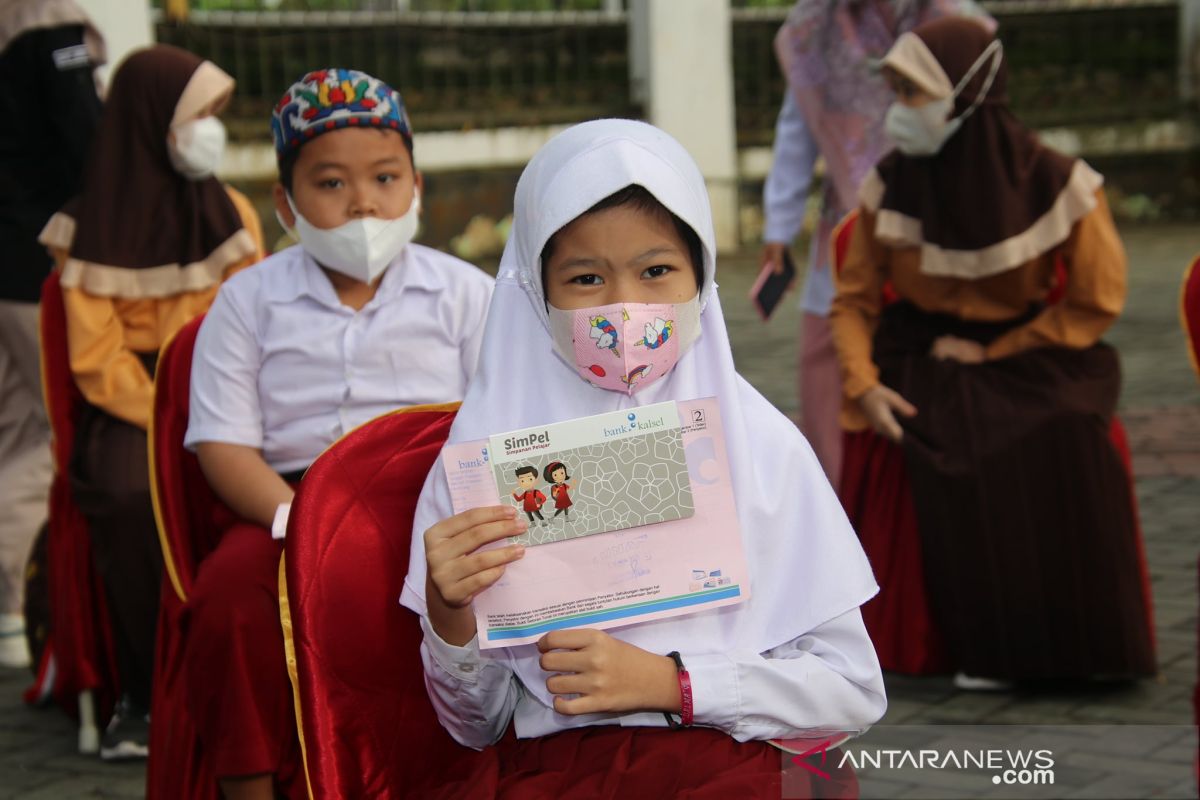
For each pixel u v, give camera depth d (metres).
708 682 2.10
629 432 2.08
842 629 2.23
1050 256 4.49
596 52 14.36
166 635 3.19
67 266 4.12
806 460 2.29
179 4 11.79
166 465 3.20
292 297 3.24
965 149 4.37
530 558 2.07
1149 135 16.47
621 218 2.18
